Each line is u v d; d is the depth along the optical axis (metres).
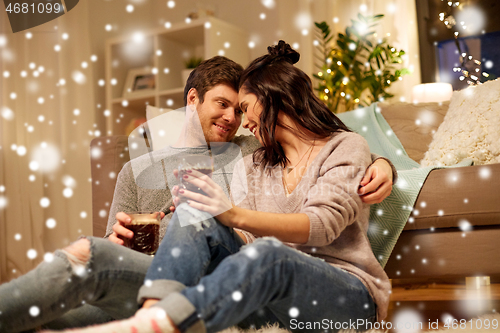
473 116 1.68
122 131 3.49
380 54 2.87
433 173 1.33
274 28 3.41
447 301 1.76
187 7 3.75
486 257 1.26
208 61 1.45
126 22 3.72
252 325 0.96
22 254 2.70
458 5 2.80
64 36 2.82
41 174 2.87
